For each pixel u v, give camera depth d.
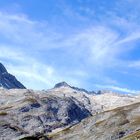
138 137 153.38
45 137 119.62
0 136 175.12
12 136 174.88
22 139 113.19
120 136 188.38
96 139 194.50
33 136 115.88
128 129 192.25
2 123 190.25
